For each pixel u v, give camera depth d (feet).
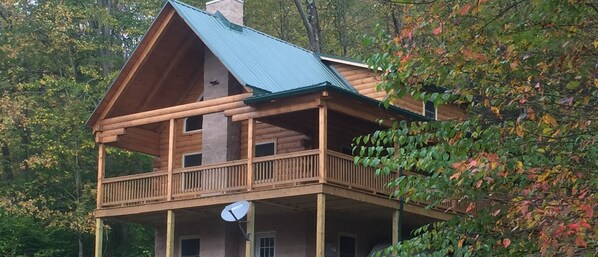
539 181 34.42
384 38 39.96
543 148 37.83
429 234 39.14
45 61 121.90
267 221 83.30
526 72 38.47
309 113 78.74
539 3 36.04
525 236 37.91
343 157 72.74
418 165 38.04
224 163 76.38
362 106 74.18
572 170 35.29
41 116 110.22
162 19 83.41
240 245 84.17
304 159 71.77
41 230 111.34
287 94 71.46
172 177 79.20
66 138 112.98
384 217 84.02
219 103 77.00
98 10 120.47
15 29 116.37
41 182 114.32
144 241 125.80
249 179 74.18
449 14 37.37
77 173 116.37
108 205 83.51
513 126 37.24
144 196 81.10
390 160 38.86
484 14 38.88
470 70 38.17
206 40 80.07
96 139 85.05
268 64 81.92
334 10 145.69
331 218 82.74
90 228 109.09
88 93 118.01
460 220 39.58
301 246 80.28
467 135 41.88
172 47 85.56
